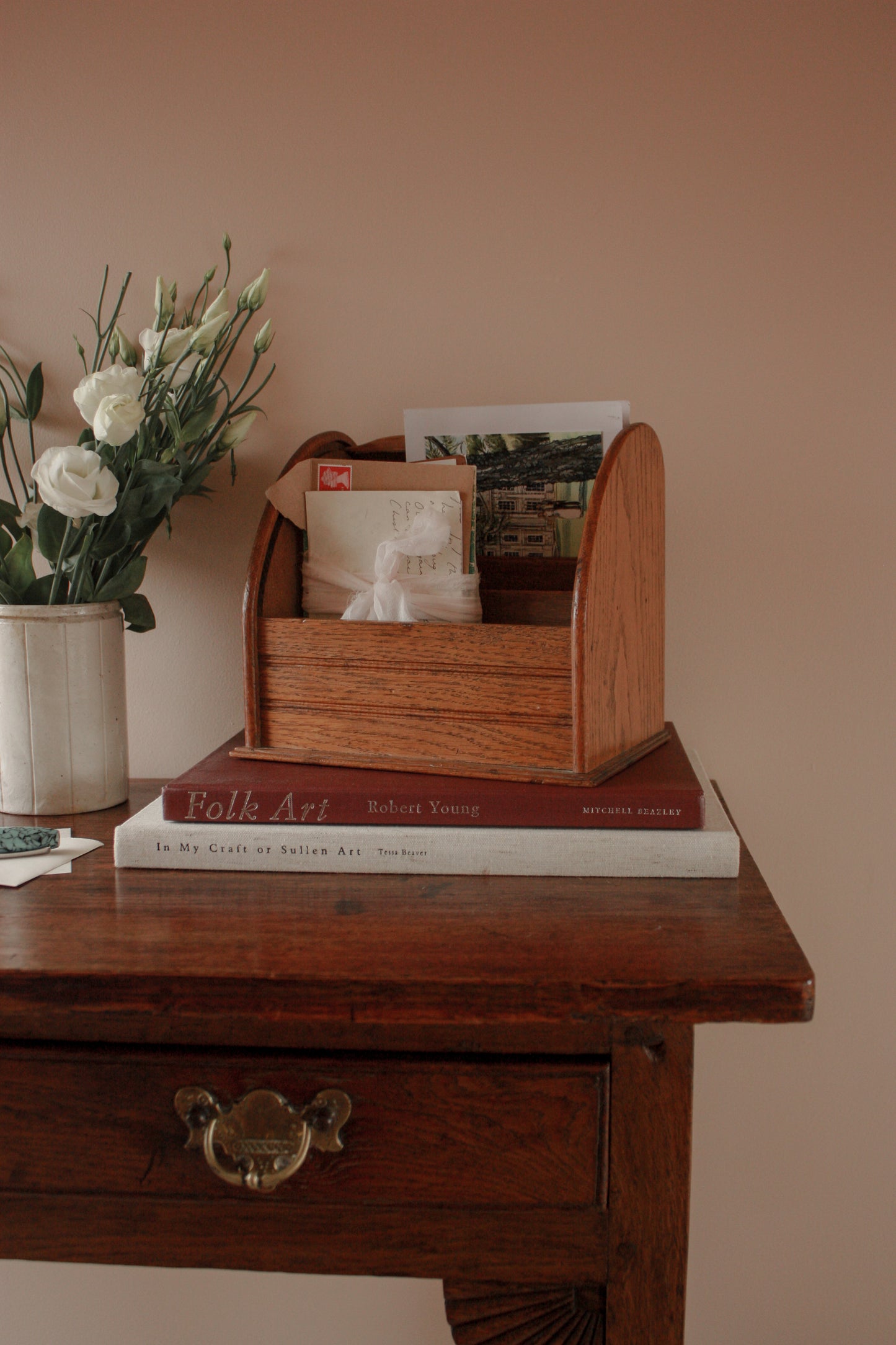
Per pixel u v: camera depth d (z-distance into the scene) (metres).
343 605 0.81
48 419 1.04
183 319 1.02
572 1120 0.57
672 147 0.97
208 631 1.06
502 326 1.00
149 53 0.99
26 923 0.63
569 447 0.82
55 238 1.01
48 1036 0.58
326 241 1.00
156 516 0.89
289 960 0.57
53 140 1.00
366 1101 0.58
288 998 0.55
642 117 0.97
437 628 0.73
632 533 0.76
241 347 1.02
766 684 1.03
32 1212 0.60
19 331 1.03
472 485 0.80
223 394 1.02
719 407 0.99
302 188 1.00
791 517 1.00
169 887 0.69
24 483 0.96
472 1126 0.57
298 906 0.65
